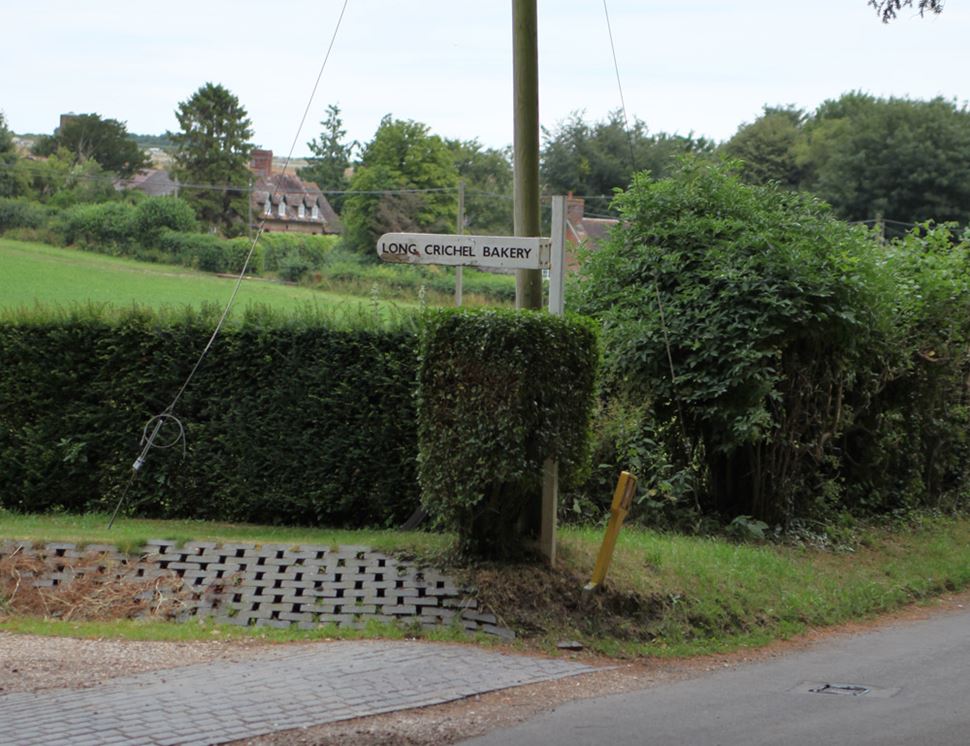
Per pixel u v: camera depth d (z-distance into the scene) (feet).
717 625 34.50
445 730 23.34
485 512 34.65
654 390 48.08
